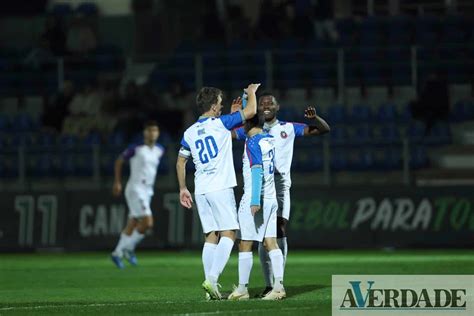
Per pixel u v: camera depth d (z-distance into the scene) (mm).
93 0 120125
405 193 85438
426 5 114312
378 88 105688
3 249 90500
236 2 116438
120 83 109000
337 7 115250
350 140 94188
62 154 100750
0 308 41344
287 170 45312
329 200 86438
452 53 106312
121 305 41094
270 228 42312
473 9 114438
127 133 103062
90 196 90000
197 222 87875
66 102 105938
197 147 42406
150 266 70438
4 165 100750
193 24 115875
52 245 89938
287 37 111875
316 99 106062
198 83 105188
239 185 91750
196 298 44906
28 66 113500
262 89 106688
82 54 114562
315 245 86188
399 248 85188
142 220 70062
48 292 50750
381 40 109625
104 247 89250
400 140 92562
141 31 115875
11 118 106688
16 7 124000
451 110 100938
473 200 84312
